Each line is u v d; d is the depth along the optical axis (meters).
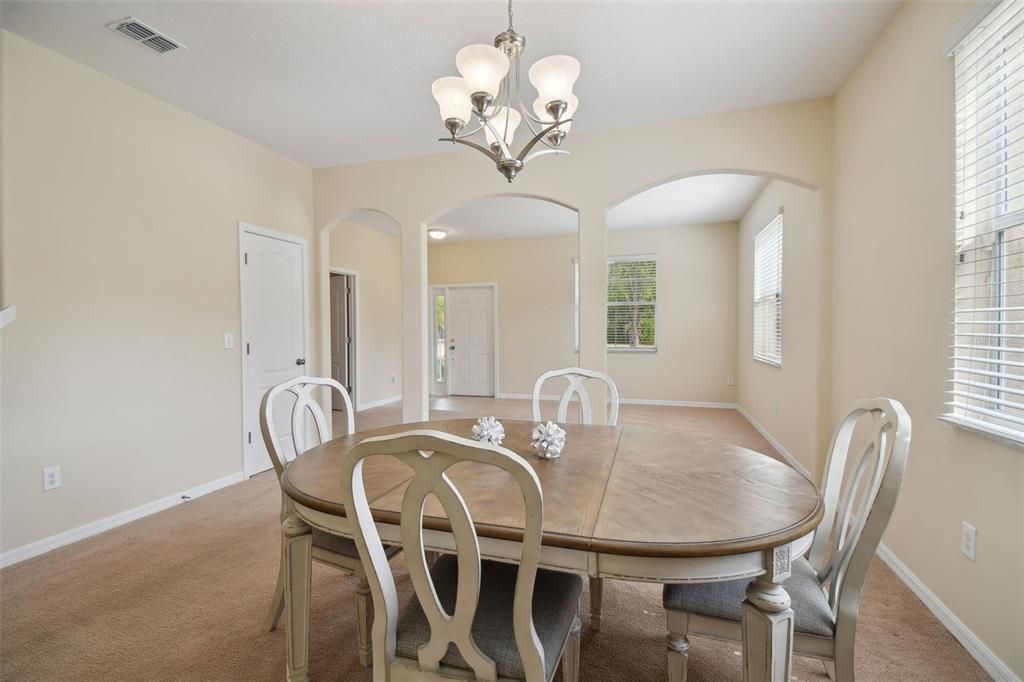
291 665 1.31
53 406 2.29
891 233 2.07
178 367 2.91
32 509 2.21
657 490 1.17
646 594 1.90
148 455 2.73
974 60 1.54
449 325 7.34
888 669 1.43
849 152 2.53
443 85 1.63
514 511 1.04
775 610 0.93
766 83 2.60
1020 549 1.32
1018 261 1.41
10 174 2.14
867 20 2.06
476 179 3.55
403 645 0.99
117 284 2.58
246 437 3.40
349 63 2.41
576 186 3.28
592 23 2.06
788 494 1.14
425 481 0.82
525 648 0.87
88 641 1.59
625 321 6.49
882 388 2.15
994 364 1.44
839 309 2.67
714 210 5.39
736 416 5.51
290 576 1.30
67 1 1.93
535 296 6.88
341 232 5.68
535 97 2.78
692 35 2.15
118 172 2.59
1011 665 1.34
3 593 1.89
